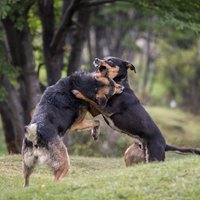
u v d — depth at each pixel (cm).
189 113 3747
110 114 1185
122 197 931
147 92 3853
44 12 1877
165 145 1205
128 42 2919
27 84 1852
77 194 954
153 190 944
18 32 1819
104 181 1003
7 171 1319
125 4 2567
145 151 1184
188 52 3969
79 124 1132
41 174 1296
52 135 1031
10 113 1950
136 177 1000
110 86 1149
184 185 941
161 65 4100
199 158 1077
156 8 1716
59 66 1925
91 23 2653
